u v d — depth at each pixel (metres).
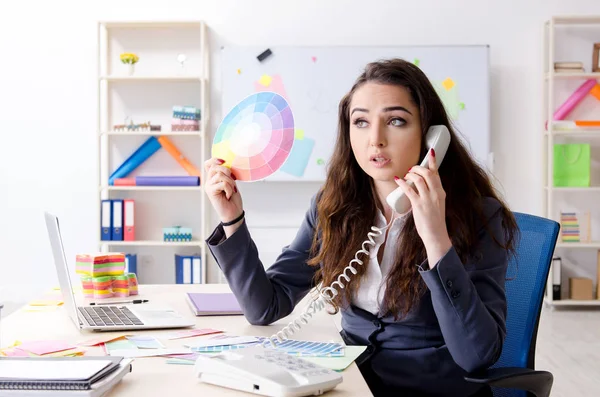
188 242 5.07
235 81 5.16
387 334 1.63
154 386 1.25
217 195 1.68
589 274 5.43
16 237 5.32
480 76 5.14
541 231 1.75
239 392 1.22
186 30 5.29
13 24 5.27
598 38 5.33
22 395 1.14
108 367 1.24
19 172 5.32
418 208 1.41
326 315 1.90
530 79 5.32
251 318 1.75
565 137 5.43
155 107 5.31
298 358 1.33
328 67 5.15
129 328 1.68
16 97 5.29
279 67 5.16
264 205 5.32
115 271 2.14
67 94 5.30
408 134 1.55
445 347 1.59
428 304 1.60
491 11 5.29
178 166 5.32
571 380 3.54
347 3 5.27
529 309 1.69
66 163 5.32
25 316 1.85
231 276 1.73
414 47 5.14
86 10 5.28
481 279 1.51
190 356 1.44
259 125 1.66
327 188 1.74
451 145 1.63
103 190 5.27
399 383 1.60
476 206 1.59
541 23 5.29
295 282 1.83
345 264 1.67
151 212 5.36
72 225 5.34
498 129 5.33
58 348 1.47
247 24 5.28
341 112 1.70
